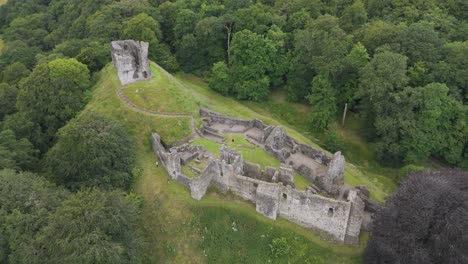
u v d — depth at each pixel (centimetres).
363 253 4841
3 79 9369
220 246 5134
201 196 5494
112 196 4678
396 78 6444
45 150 7200
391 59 6531
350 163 6825
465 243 4038
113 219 4409
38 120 7338
